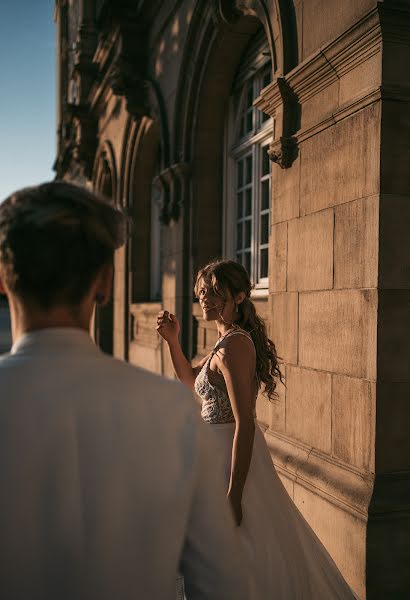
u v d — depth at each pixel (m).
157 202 8.51
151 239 8.73
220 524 0.80
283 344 3.45
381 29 2.46
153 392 0.78
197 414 0.81
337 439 2.83
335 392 2.85
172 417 0.77
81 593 0.67
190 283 5.79
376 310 2.52
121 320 9.23
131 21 7.04
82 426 0.71
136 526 0.71
